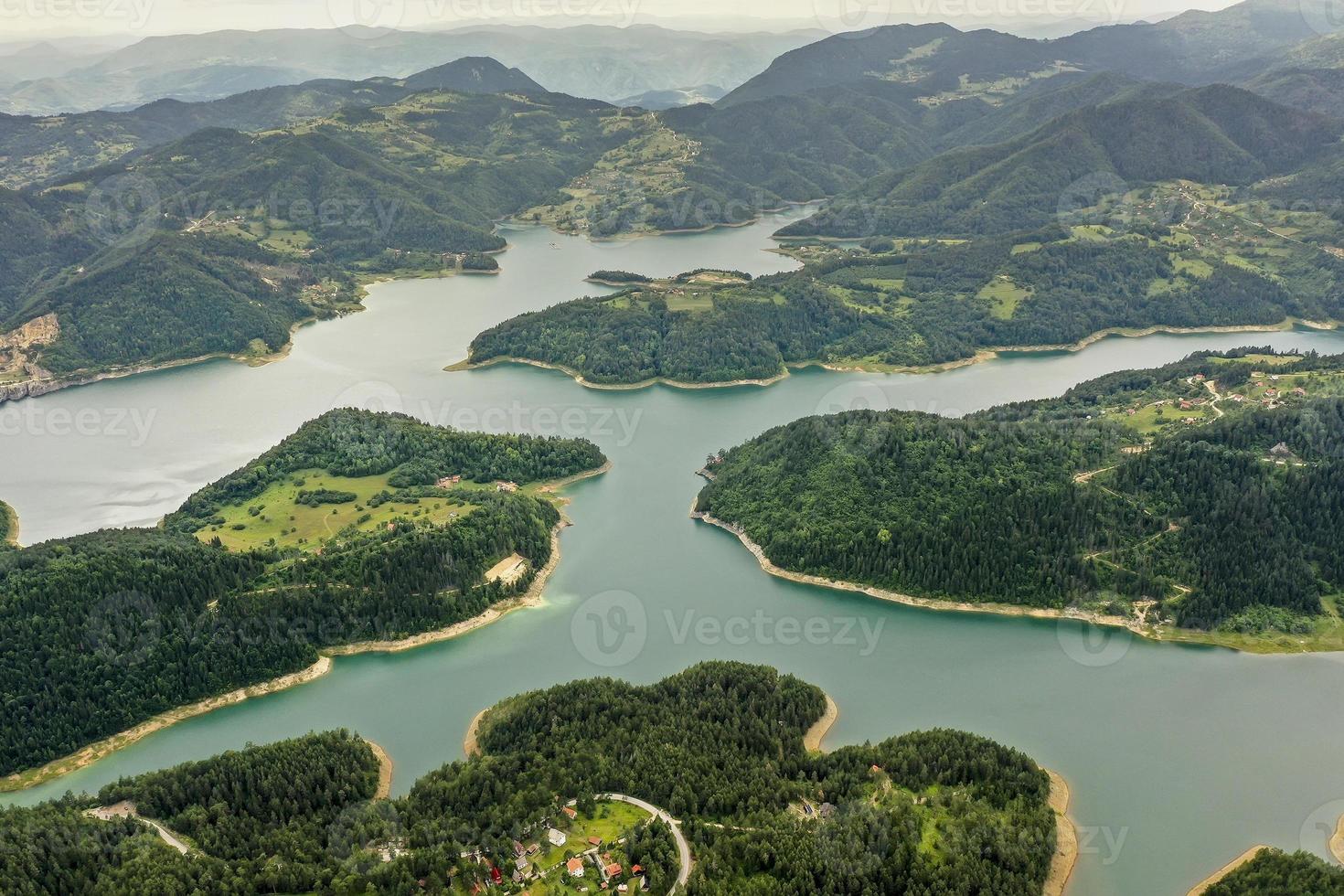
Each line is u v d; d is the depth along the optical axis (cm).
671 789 19212
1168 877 17988
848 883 16888
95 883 16962
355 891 16925
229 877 17000
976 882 17025
